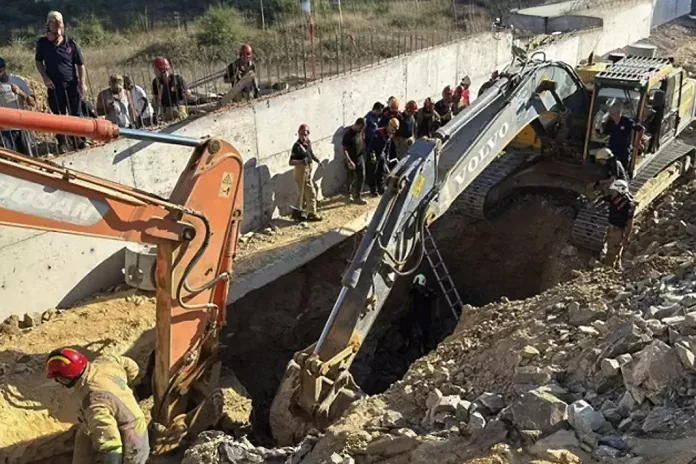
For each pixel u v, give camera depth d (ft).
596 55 72.23
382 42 65.41
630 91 38.09
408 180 26.05
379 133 41.09
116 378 17.30
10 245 29.25
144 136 21.20
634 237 38.96
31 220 19.90
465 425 18.75
